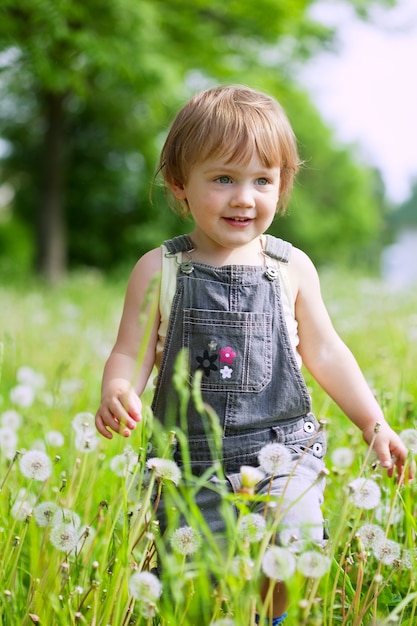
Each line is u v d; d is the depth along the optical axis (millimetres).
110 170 23812
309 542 1690
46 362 5020
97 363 5172
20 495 2426
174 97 12992
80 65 12852
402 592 2123
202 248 2238
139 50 12305
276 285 2217
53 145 15836
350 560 1986
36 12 11672
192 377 2133
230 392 2119
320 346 2287
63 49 12555
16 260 20188
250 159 2133
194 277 2184
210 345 2137
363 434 2203
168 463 1745
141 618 1788
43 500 2520
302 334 2297
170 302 2180
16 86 15383
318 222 30875
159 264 2213
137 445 2750
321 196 31469
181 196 2305
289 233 30547
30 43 12031
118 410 2066
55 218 15883
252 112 2182
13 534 2127
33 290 11359
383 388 2908
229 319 2145
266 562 1557
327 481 2447
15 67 13008
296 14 13883
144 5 12148
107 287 11797
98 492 2523
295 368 2174
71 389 3941
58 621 1831
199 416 2117
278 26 14047
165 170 2307
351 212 31562
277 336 2180
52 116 15766
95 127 22453
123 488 1761
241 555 1625
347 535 2217
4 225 23922
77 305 8992
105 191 24078
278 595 1875
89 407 3799
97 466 2527
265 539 1594
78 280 13234
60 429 3371
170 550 1971
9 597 1906
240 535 1714
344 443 2863
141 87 13000
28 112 19531
